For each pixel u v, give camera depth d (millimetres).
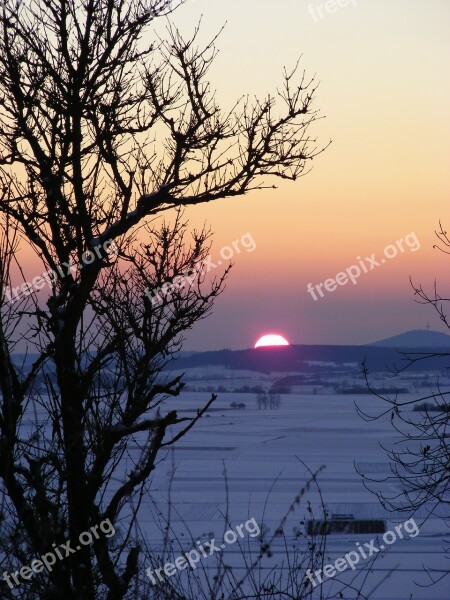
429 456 29094
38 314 13406
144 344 15062
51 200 14016
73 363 13461
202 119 14906
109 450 13047
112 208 15023
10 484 12305
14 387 12977
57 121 14633
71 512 13008
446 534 87812
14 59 14461
